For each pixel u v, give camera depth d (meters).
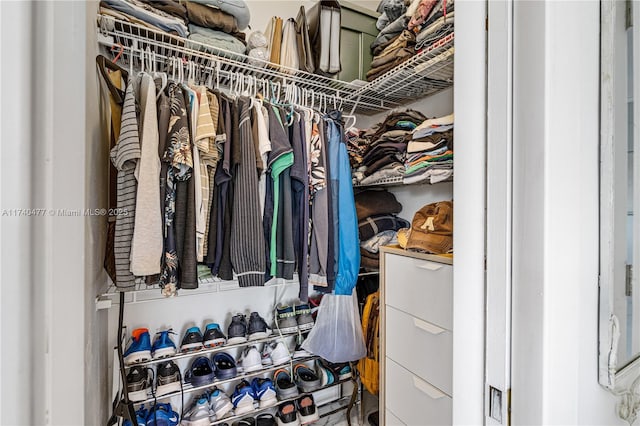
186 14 1.16
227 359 1.41
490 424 0.43
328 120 1.34
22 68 0.26
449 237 1.04
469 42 0.47
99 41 0.97
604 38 0.48
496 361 0.43
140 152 0.81
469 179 0.47
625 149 0.51
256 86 1.30
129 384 1.13
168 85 0.96
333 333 1.48
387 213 1.63
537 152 0.39
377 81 1.42
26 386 0.27
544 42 0.38
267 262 1.14
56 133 0.31
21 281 0.26
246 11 1.28
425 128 1.17
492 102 0.43
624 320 0.52
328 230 1.25
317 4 1.41
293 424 1.40
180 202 0.92
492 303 0.43
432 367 1.05
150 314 1.36
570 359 0.41
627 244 0.52
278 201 1.16
